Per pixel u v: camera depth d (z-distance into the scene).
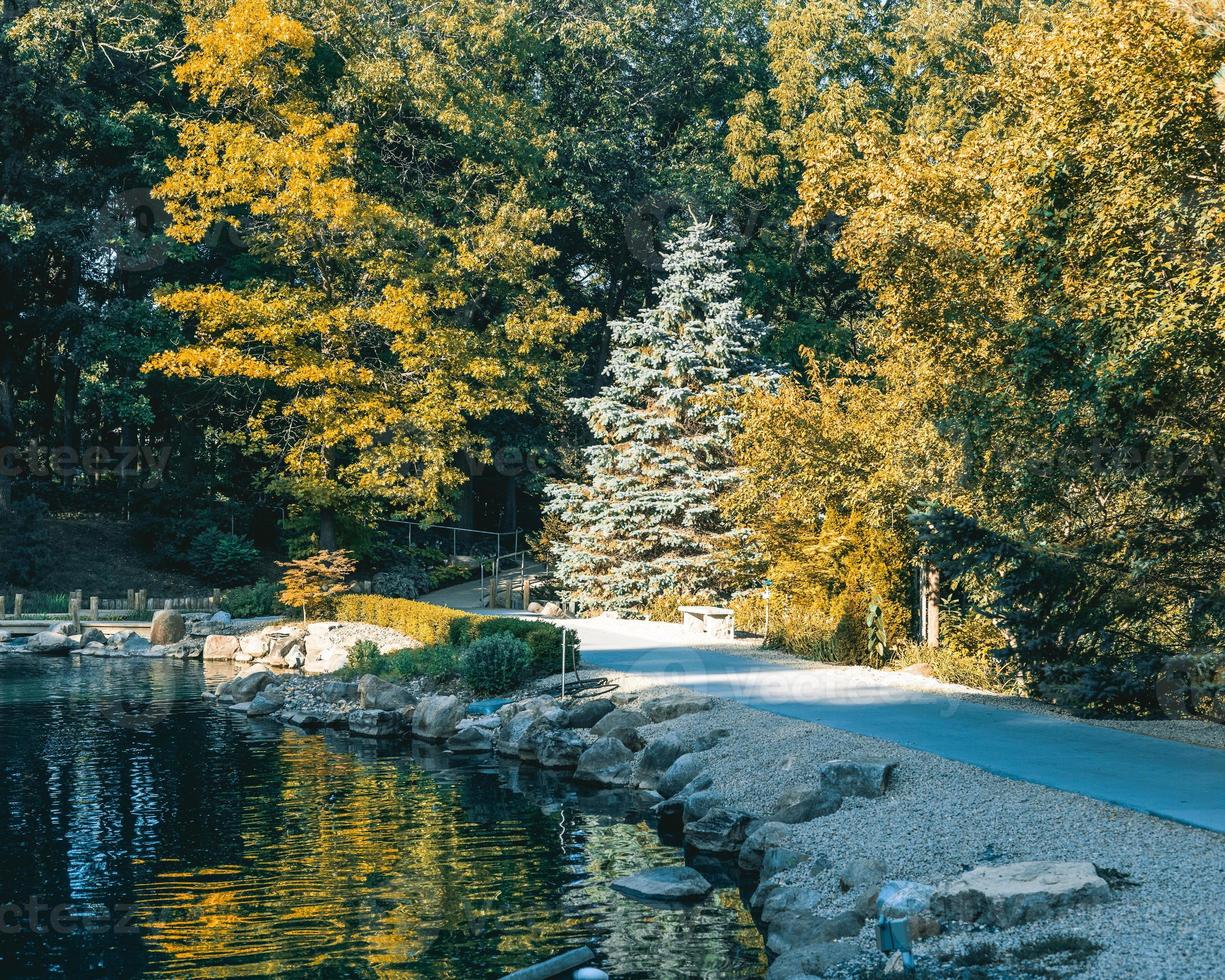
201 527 40.97
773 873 10.49
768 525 26.42
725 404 33.03
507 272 37.44
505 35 41.44
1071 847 9.30
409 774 16.12
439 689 22.33
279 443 41.22
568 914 10.08
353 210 33.09
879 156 18.27
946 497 18.98
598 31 43.94
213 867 11.48
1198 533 15.01
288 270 39.41
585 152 43.12
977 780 11.53
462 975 8.73
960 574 15.25
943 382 18.80
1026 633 15.11
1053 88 15.30
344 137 33.50
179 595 39.12
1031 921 8.08
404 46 38.19
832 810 11.59
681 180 44.72
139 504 43.06
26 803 14.11
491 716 19.39
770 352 45.12
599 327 50.88
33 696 23.38
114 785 15.16
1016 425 16.02
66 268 39.69
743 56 49.53
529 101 44.69
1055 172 13.73
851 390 23.98
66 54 33.44
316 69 39.19
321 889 10.77
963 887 8.42
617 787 15.32
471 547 47.25
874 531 21.73
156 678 26.45
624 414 35.16
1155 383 12.81
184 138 33.31
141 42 35.59
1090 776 11.36
